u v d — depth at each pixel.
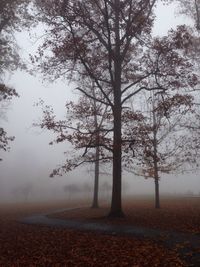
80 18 18.23
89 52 19.06
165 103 18.30
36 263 10.50
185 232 13.65
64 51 18.05
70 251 11.71
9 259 11.15
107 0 18.19
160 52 18.05
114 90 19.39
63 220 20.05
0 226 18.38
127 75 21.20
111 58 18.78
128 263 9.85
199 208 22.19
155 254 10.52
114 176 18.92
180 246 11.24
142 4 19.03
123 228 15.46
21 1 20.02
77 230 15.80
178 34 17.59
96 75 20.67
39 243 13.28
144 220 17.53
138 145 18.91
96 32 18.59
